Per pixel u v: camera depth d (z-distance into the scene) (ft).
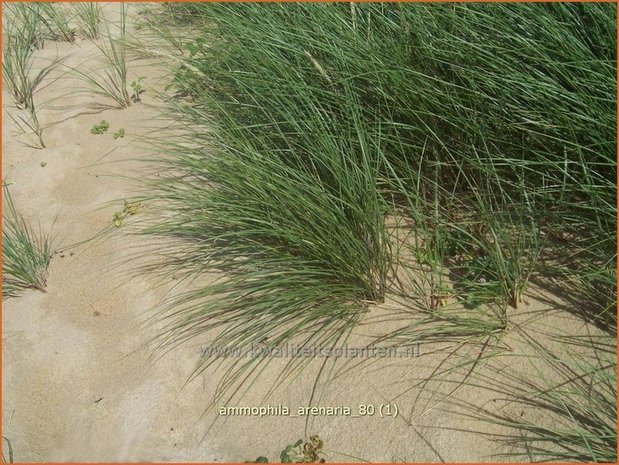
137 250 12.26
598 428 8.19
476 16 11.62
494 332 9.45
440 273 9.93
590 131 9.96
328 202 10.13
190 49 15.01
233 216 10.74
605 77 10.02
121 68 16.57
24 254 12.13
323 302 10.24
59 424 9.89
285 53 12.59
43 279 12.00
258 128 12.02
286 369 9.79
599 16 10.75
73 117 16.30
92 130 15.53
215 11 15.01
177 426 9.51
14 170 14.87
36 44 19.86
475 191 10.49
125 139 15.20
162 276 11.63
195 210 11.59
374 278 10.31
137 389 10.04
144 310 11.14
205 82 14.29
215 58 13.98
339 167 10.05
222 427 9.37
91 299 11.58
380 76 11.23
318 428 9.06
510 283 9.64
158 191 13.43
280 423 9.25
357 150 11.30
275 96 11.34
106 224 12.98
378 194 10.92
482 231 10.61
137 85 16.46
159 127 15.19
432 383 9.15
